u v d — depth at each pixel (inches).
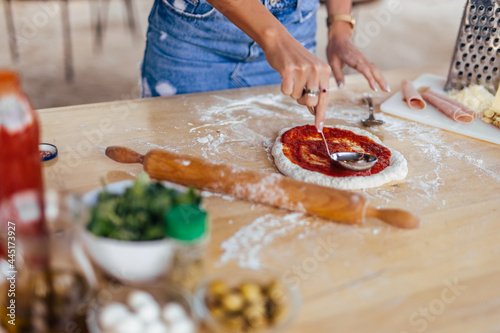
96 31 207.5
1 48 181.8
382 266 38.1
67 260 31.2
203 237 31.4
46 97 148.9
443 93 74.4
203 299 31.9
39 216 31.9
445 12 272.5
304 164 52.5
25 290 31.0
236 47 74.0
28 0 182.7
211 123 62.2
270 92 73.4
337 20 75.0
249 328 30.2
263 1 68.8
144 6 246.7
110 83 162.7
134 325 28.7
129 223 32.6
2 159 32.8
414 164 55.1
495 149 60.1
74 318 32.1
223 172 45.1
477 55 69.5
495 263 39.2
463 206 47.3
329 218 43.3
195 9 68.5
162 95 77.3
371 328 32.1
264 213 44.0
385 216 42.3
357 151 56.2
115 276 33.5
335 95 73.6
